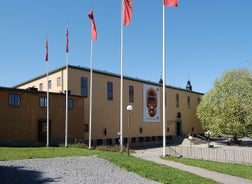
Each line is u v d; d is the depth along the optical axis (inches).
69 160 713.6
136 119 2017.7
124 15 1103.6
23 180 499.8
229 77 2220.7
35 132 1293.1
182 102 2564.0
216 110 2181.3
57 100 1390.3
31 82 1878.7
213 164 946.1
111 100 1818.4
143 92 2101.4
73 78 1606.8
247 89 2151.8
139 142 2017.7
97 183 503.8
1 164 631.8
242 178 733.3
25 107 1269.7
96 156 796.0
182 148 1606.8
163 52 979.3
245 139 2635.3
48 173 559.5
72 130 1430.9
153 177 591.5
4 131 1196.5
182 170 751.7
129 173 608.7
